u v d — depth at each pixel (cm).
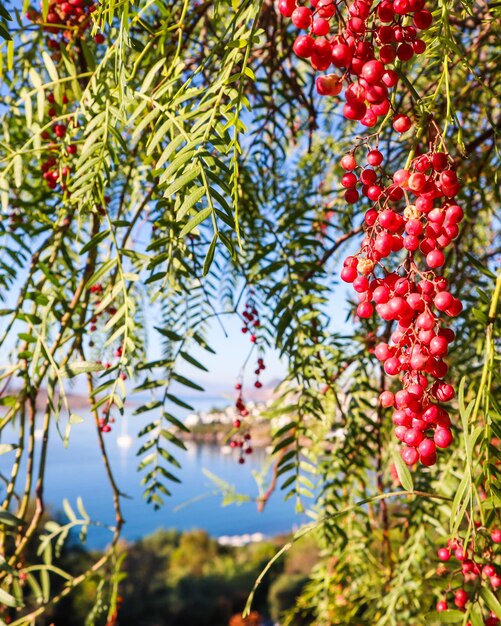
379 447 146
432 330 66
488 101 153
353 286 74
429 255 68
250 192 139
